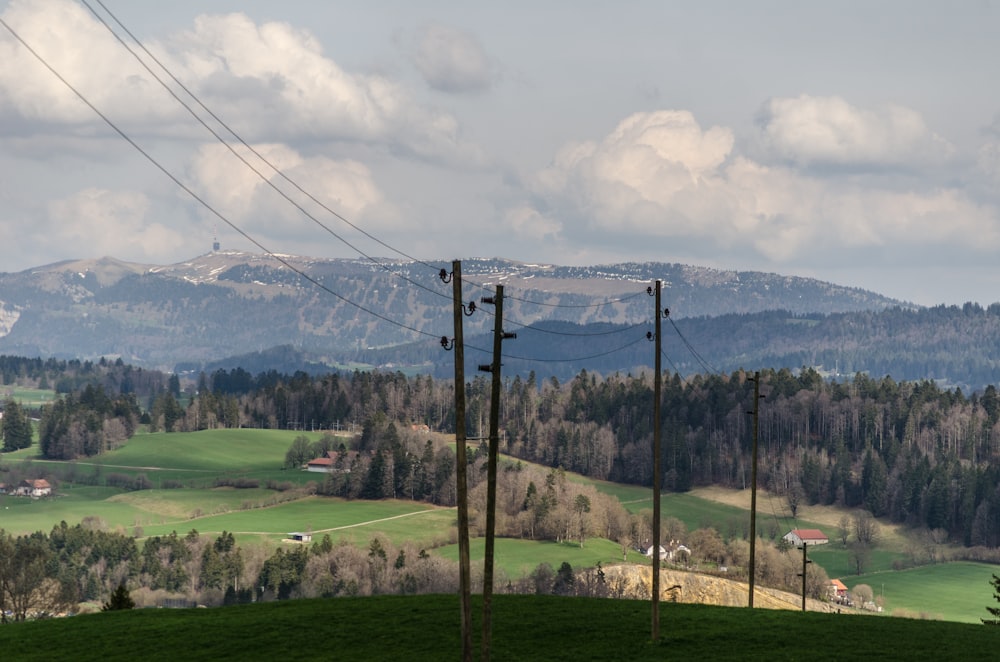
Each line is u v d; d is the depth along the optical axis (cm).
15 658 8088
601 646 7838
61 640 8662
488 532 5962
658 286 7475
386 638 8206
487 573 5966
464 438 5906
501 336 5894
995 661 7194
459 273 5816
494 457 5944
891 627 8512
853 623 8669
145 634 8694
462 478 5909
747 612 9338
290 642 8156
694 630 8338
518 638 8150
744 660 7300
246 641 8250
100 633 8850
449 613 9138
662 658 7431
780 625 8550
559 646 7869
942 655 7375
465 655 5919
